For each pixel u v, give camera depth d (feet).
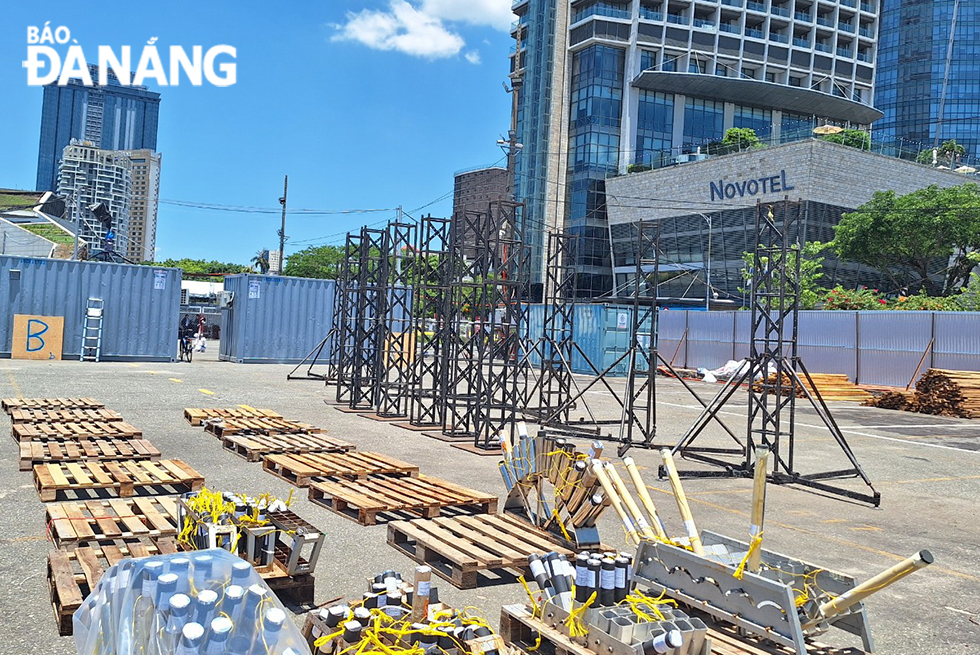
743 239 187.11
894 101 345.51
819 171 169.68
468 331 58.08
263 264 202.90
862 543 26.63
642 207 215.31
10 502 24.89
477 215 47.70
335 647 12.45
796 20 262.26
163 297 89.86
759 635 15.28
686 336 118.11
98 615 9.74
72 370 72.90
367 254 61.31
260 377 77.92
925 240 152.25
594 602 15.37
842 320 96.53
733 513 30.27
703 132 249.34
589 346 108.06
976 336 82.07
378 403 53.88
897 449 51.42
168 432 41.04
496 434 42.47
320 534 17.13
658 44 239.91
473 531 22.79
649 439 46.93
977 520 31.27
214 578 9.75
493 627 16.80
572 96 249.34
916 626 18.61
